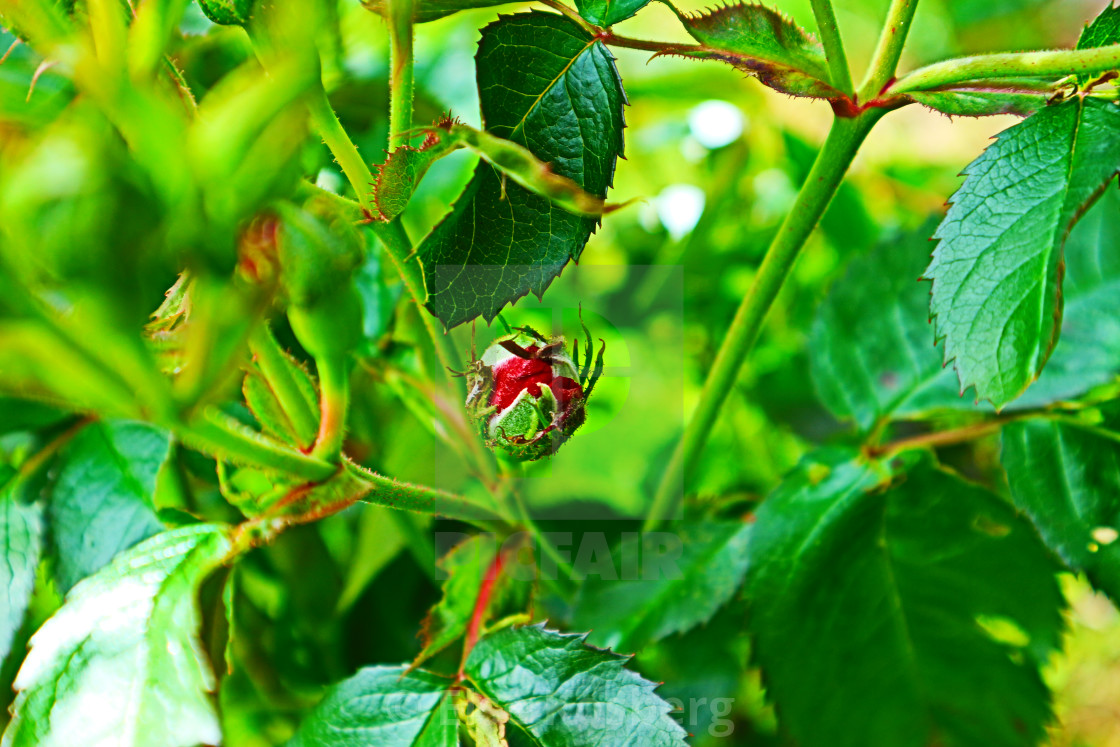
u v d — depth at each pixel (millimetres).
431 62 310
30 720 216
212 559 224
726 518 277
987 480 320
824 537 260
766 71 222
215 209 171
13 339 156
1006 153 212
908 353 278
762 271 243
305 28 177
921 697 253
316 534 283
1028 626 255
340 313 194
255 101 173
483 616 243
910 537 260
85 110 166
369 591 291
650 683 227
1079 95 214
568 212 216
